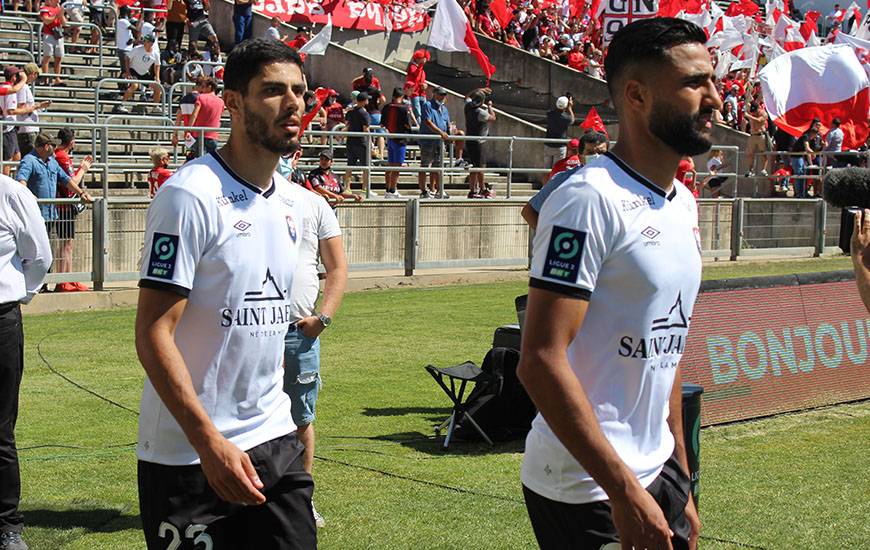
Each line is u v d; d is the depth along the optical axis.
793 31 29.09
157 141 19.94
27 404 8.87
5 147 15.41
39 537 5.72
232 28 26.02
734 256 20.50
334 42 27.38
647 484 3.25
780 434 8.03
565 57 29.73
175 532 3.61
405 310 14.05
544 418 3.05
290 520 3.76
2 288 5.32
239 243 3.54
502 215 17.80
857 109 23.12
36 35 23.00
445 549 5.57
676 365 3.30
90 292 13.87
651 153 3.16
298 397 5.73
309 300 5.72
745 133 26.02
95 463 7.18
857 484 6.73
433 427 8.25
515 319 13.39
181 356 3.46
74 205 13.74
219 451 3.36
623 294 3.12
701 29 3.13
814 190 23.50
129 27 21.70
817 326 8.98
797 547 5.63
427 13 28.98
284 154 3.62
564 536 3.29
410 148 22.02
